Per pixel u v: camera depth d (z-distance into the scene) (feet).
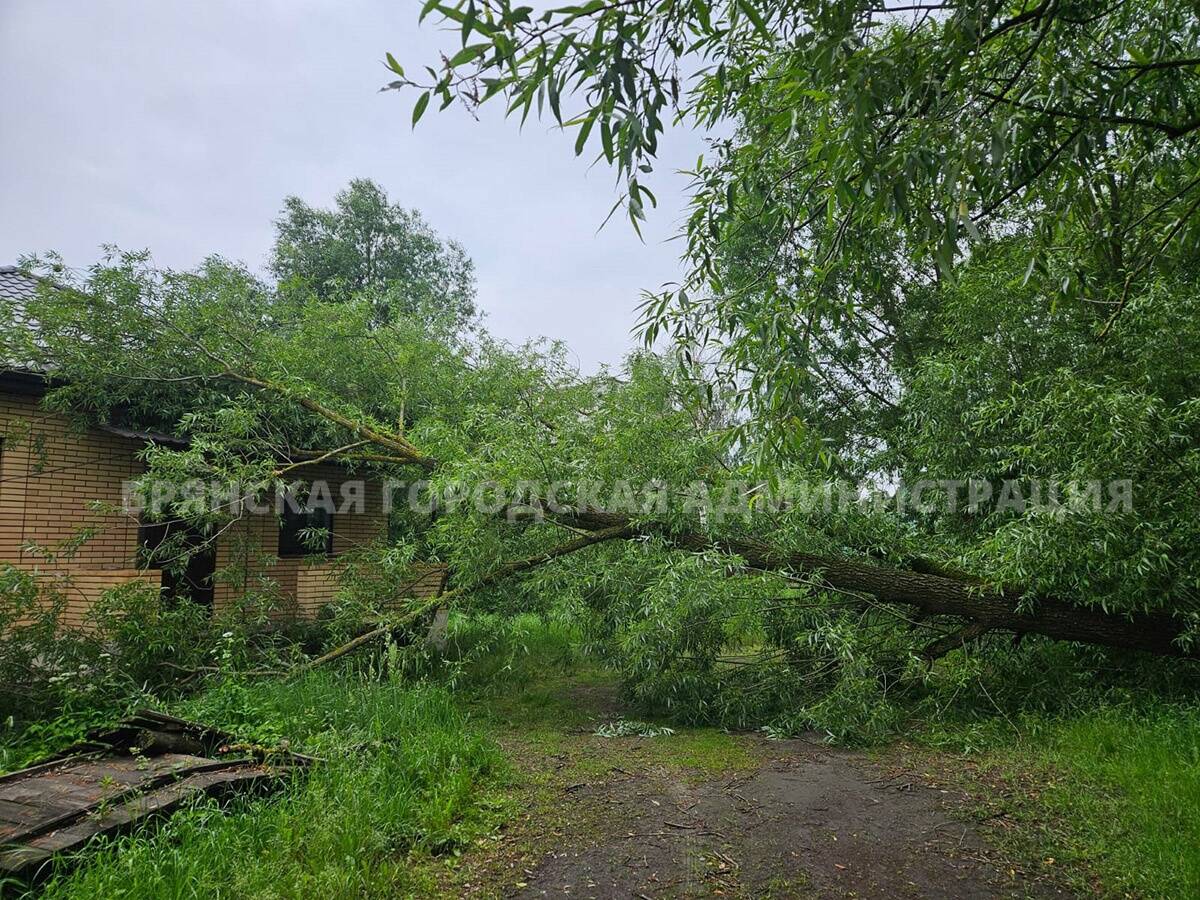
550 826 12.18
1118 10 11.28
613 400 22.54
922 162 7.90
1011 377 21.33
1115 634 17.92
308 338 25.71
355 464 25.98
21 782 11.41
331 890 9.34
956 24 7.98
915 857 11.03
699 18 7.84
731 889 10.12
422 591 23.25
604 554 21.48
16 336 21.33
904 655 19.49
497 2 6.31
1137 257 13.61
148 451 20.80
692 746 17.10
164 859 9.44
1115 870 10.18
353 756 13.08
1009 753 15.62
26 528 22.52
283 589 28.32
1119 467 15.57
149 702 16.38
